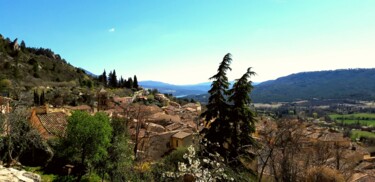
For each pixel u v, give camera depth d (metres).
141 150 37.47
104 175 27.44
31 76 93.75
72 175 26.81
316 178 17.08
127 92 114.31
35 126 32.53
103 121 27.03
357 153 42.06
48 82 93.62
